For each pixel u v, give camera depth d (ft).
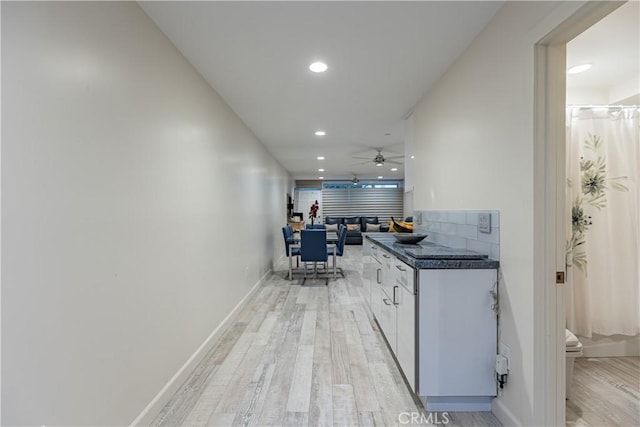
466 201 6.95
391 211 37.88
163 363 6.17
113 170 4.74
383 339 9.26
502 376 5.60
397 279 7.18
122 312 4.93
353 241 33.94
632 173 7.66
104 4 4.56
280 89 9.37
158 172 6.08
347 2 5.47
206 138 8.66
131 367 5.15
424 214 9.79
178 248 6.89
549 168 4.73
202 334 8.16
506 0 5.40
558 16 4.24
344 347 8.71
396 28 6.28
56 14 3.72
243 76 8.44
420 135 10.30
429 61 7.63
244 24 6.10
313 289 15.38
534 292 4.78
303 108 11.17
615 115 7.66
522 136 5.00
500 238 5.67
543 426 4.78
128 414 5.05
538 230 4.75
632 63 7.39
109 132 4.66
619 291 7.72
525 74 4.93
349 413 5.87
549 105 4.71
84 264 4.13
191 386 6.81
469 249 6.83
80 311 4.06
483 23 6.08
